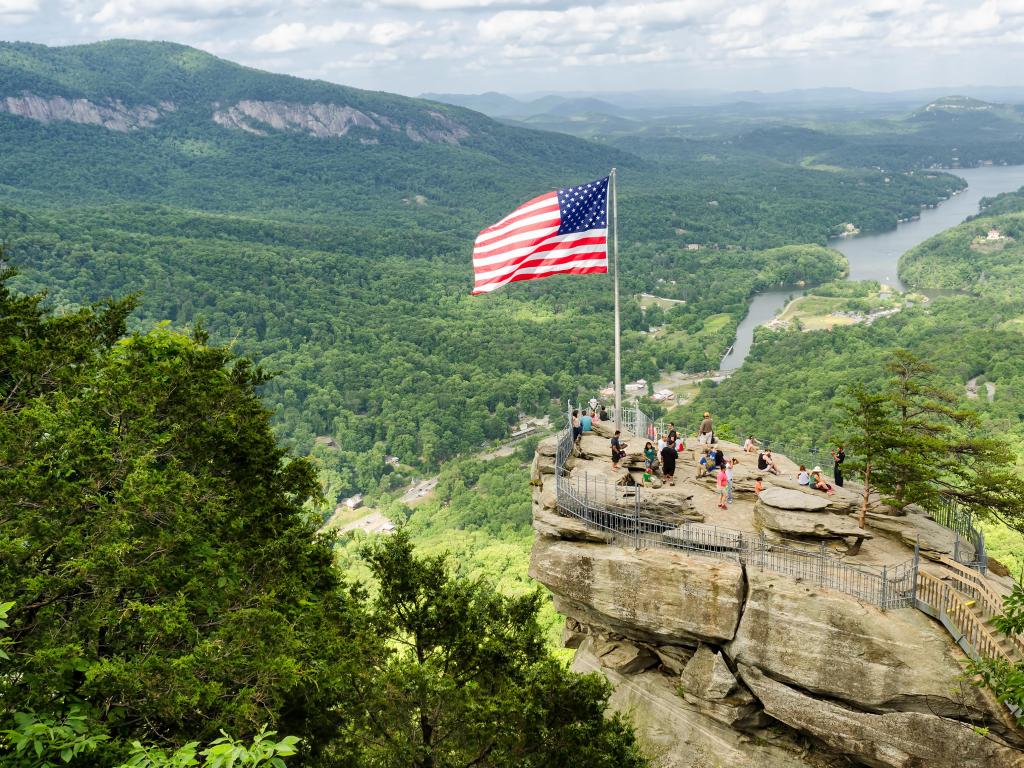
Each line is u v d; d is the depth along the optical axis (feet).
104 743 46.78
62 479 55.93
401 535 70.90
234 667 54.29
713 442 118.93
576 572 84.79
